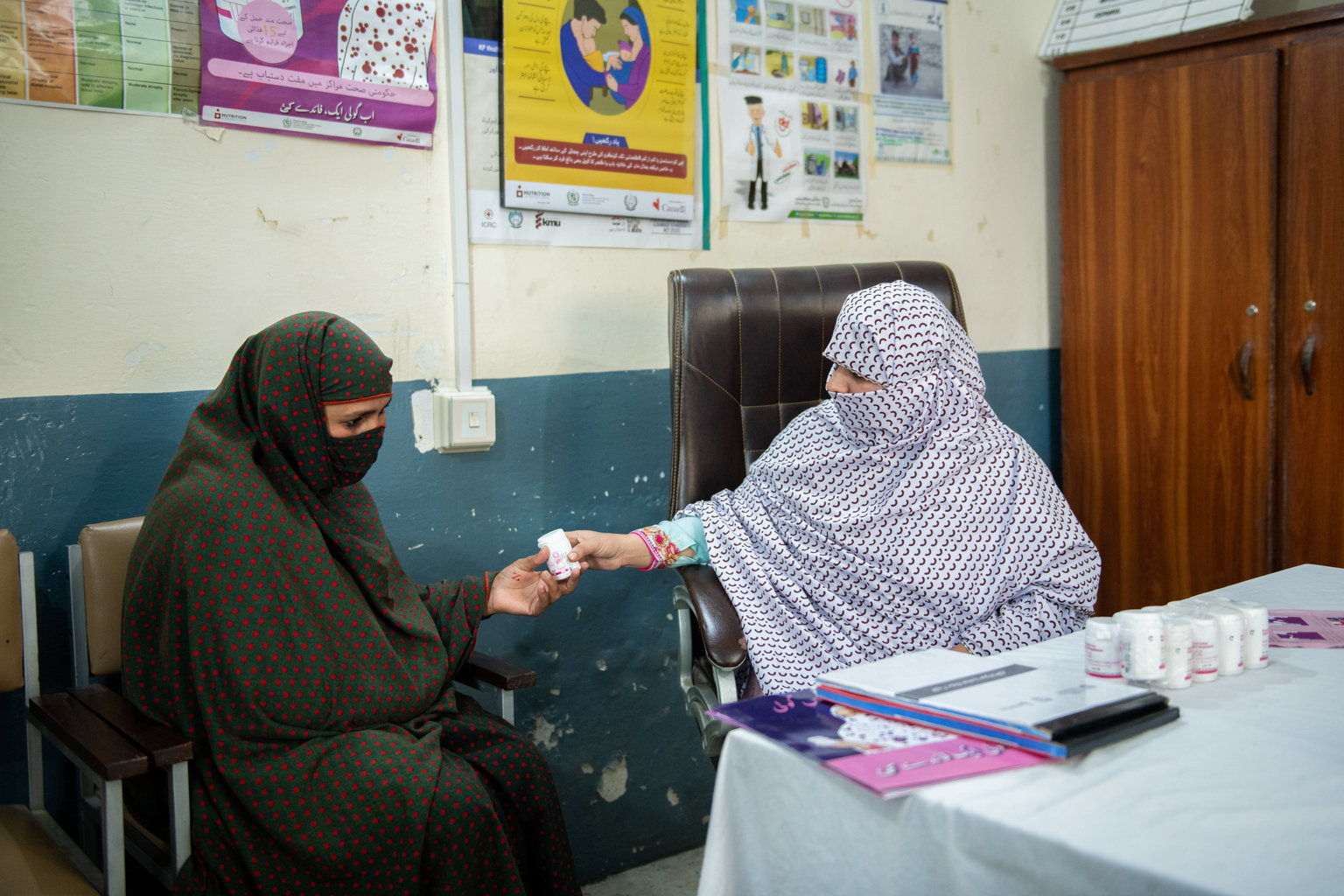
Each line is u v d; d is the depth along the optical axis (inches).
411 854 52.6
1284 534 101.4
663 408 93.0
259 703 53.6
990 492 66.5
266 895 52.2
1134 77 108.0
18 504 65.0
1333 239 95.4
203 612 53.7
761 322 77.2
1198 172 104.3
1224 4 101.2
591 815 90.4
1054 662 47.0
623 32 86.7
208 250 70.4
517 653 85.4
